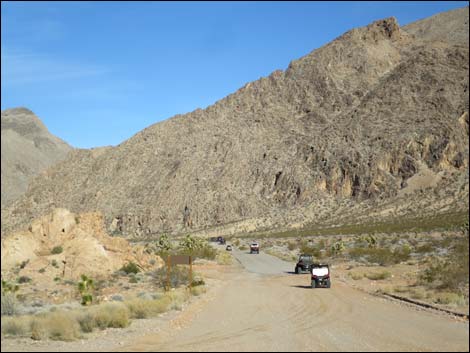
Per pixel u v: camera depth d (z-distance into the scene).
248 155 131.50
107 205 135.62
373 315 18.03
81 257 33.56
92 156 160.00
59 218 36.34
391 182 108.62
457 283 25.05
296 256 60.75
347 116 132.25
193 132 147.75
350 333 14.51
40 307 19.72
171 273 32.94
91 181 147.88
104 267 33.91
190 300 24.22
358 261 46.94
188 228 119.75
